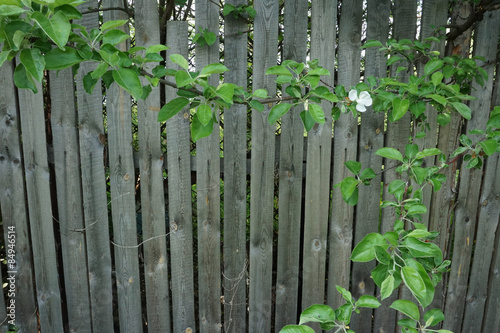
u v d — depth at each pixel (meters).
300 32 1.83
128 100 1.85
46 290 2.01
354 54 1.89
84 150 1.87
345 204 2.03
